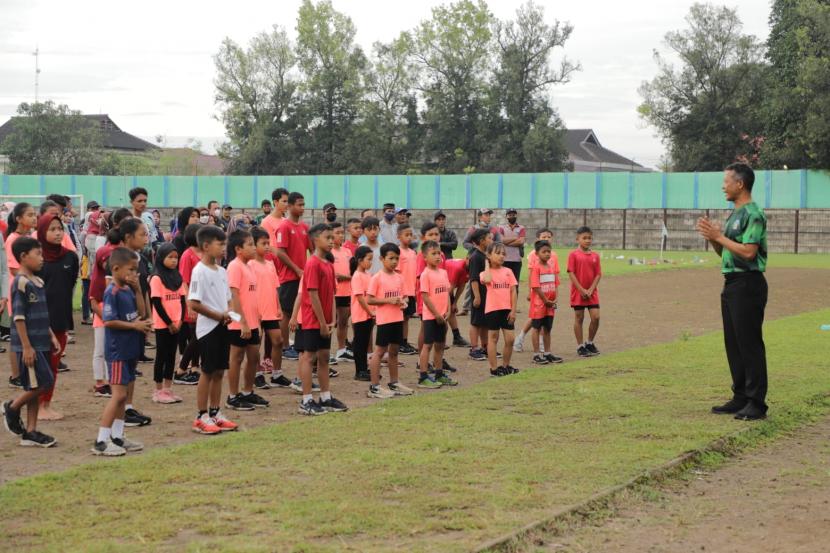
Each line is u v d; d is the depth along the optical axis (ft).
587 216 152.46
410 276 39.73
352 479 19.49
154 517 16.97
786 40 160.97
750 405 25.91
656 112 181.16
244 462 20.92
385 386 32.48
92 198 173.88
